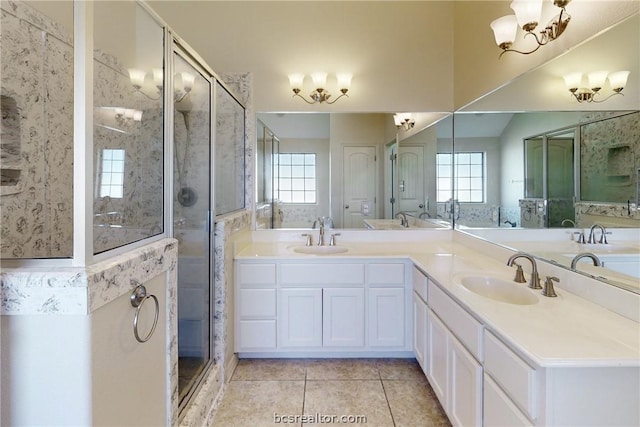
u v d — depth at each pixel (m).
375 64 3.07
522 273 1.80
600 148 1.47
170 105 1.65
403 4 3.06
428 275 2.07
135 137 1.61
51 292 0.95
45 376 0.97
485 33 2.47
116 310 1.10
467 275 1.94
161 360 1.41
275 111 3.06
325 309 2.55
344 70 3.07
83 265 1.02
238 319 2.54
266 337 2.55
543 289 1.63
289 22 3.04
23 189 1.64
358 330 2.54
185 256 1.88
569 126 1.66
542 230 1.86
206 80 2.15
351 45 3.06
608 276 1.41
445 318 1.82
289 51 3.05
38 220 1.68
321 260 2.53
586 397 1.04
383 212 3.15
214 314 2.21
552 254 1.79
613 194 1.40
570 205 1.66
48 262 1.03
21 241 1.62
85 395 0.97
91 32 1.10
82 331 0.96
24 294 0.95
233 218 2.47
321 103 3.07
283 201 3.13
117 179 1.53
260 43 3.04
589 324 1.26
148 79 1.63
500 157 2.31
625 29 1.35
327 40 3.05
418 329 2.35
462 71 2.87
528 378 1.09
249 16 3.04
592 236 1.50
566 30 1.69
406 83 3.08
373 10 3.06
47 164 1.69
